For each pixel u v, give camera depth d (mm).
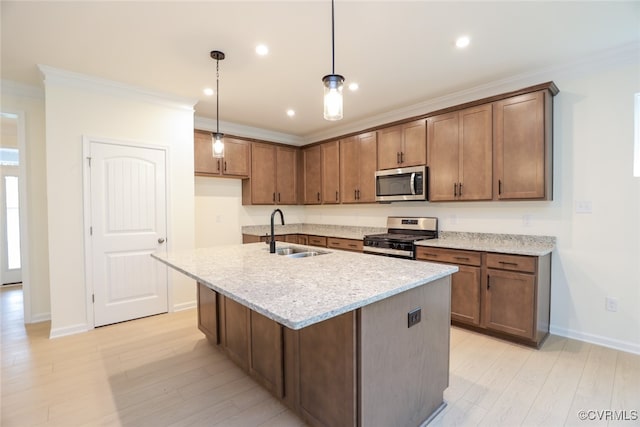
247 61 2596
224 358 2457
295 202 5109
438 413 1786
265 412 1817
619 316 2504
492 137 2906
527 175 2705
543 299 2639
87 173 2973
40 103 3191
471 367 2258
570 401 1866
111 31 2150
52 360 2422
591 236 2615
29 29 2115
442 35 2213
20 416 1774
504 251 2613
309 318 1062
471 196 3059
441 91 3275
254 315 2064
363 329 1354
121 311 3203
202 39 2258
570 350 2496
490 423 1698
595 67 2547
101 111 3031
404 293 1564
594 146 2582
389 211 4250
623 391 1954
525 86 2898
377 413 1437
